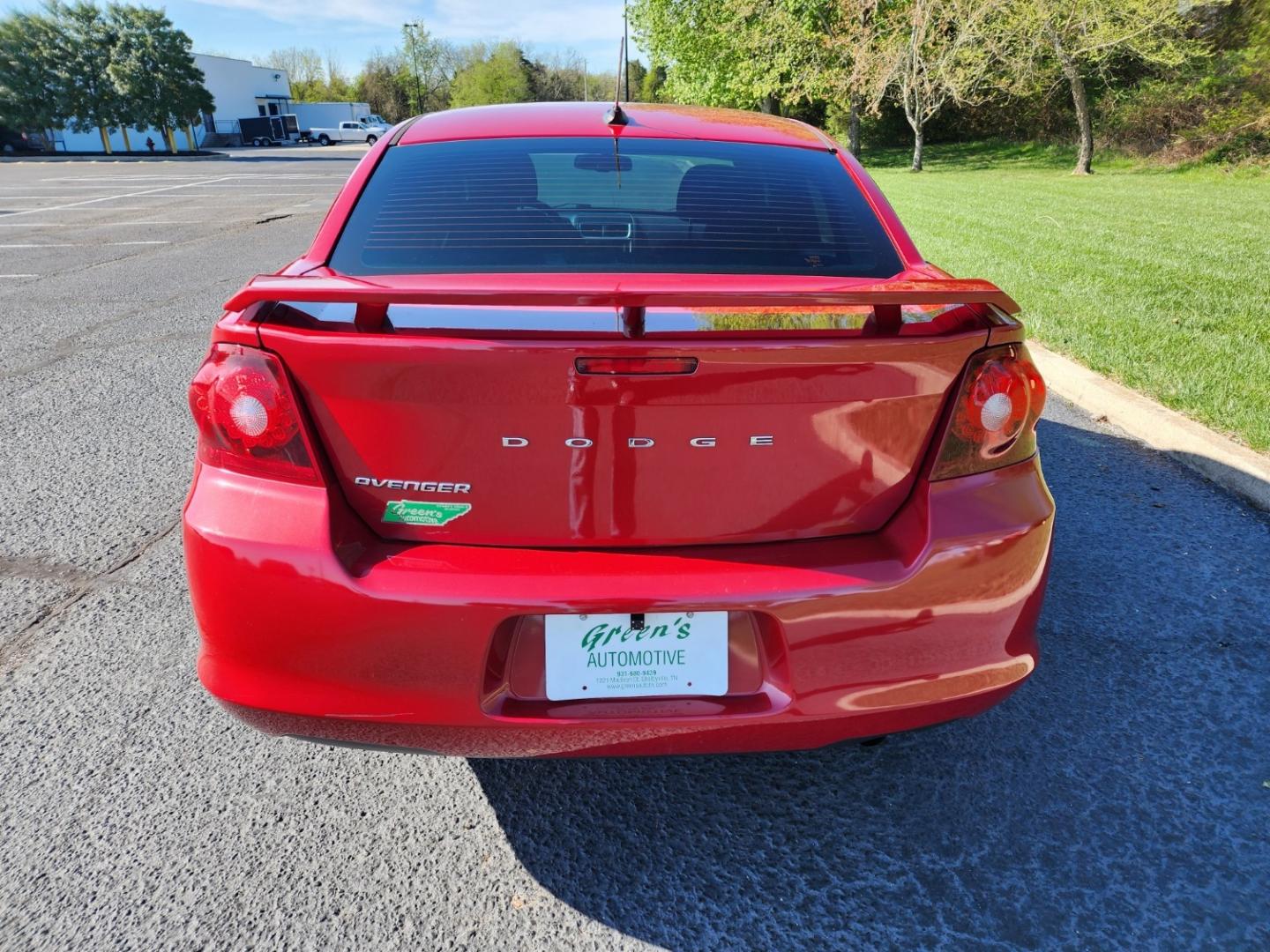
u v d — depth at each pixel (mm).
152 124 44281
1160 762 2062
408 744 1551
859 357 1428
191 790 1982
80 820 1882
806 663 1500
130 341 6074
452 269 1748
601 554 1479
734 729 1520
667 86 39906
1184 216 12883
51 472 3789
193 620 2682
